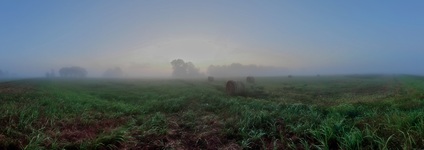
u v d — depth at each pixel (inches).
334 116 366.6
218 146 268.5
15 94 650.8
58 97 629.6
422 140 206.4
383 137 231.6
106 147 258.2
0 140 246.7
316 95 855.7
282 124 324.5
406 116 270.4
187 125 346.0
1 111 367.6
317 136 251.9
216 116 408.2
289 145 243.4
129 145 262.4
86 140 270.1
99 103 576.4
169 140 281.9
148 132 297.6
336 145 240.8
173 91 976.9
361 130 267.4
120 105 543.2
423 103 427.8
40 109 425.1
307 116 362.9
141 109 510.9
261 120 336.2
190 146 269.0
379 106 457.4
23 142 257.0
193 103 567.8
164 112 496.7
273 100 681.6
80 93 875.4
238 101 577.3
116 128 318.7
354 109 416.2
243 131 299.4
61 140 268.7
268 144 265.3
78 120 370.3
